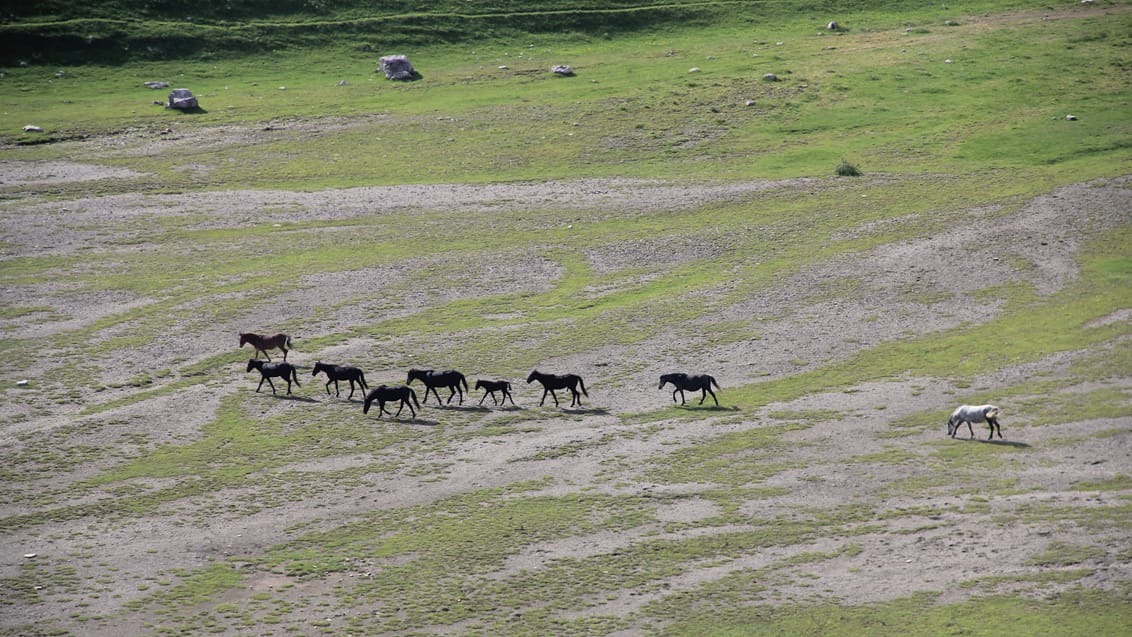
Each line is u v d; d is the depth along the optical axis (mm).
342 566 36219
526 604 33375
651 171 92688
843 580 33969
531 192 87812
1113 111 99438
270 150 98062
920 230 75188
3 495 42250
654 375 54312
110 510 40938
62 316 62906
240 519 40062
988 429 46062
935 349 56344
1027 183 83688
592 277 69500
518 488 41969
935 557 34969
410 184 90125
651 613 32562
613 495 40969
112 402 51812
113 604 33906
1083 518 36719
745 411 49281
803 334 59125
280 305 64812
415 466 44438
